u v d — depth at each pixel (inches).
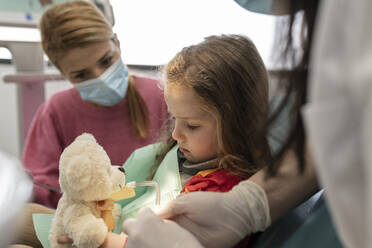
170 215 20.3
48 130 48.6
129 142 48.4
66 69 43.4
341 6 8.9
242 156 26.5
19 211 14.1
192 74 25.6
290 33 15.3
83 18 41.0
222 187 25.0
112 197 25.6
